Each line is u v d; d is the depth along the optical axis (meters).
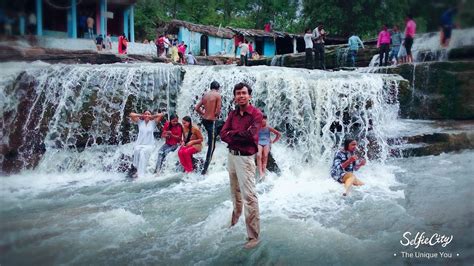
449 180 5.41
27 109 6.76
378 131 7.25
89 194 5.39
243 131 3.49
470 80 8.48
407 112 9.33
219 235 3.85
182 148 6.35
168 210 4.64
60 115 7.28
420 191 5.03
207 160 6.24
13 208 2.69
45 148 7.15
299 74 7.46
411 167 6.28
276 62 15.36
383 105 7.71
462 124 8.27
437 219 3.97
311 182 5.78
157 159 6.57
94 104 7.55
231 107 7.74
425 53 8.59
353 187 5.41
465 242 3.28
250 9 21.77
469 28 2.63
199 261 3.29
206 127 6.24
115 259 3.29
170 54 14.99
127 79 7.77
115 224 4.13
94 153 7.02
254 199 3.57
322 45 12.31
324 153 6.76
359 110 7.15
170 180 6.07
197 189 5.58
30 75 6.64
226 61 18.38
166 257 3.35
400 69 9.14
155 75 7.97
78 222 4.19
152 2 15.59
